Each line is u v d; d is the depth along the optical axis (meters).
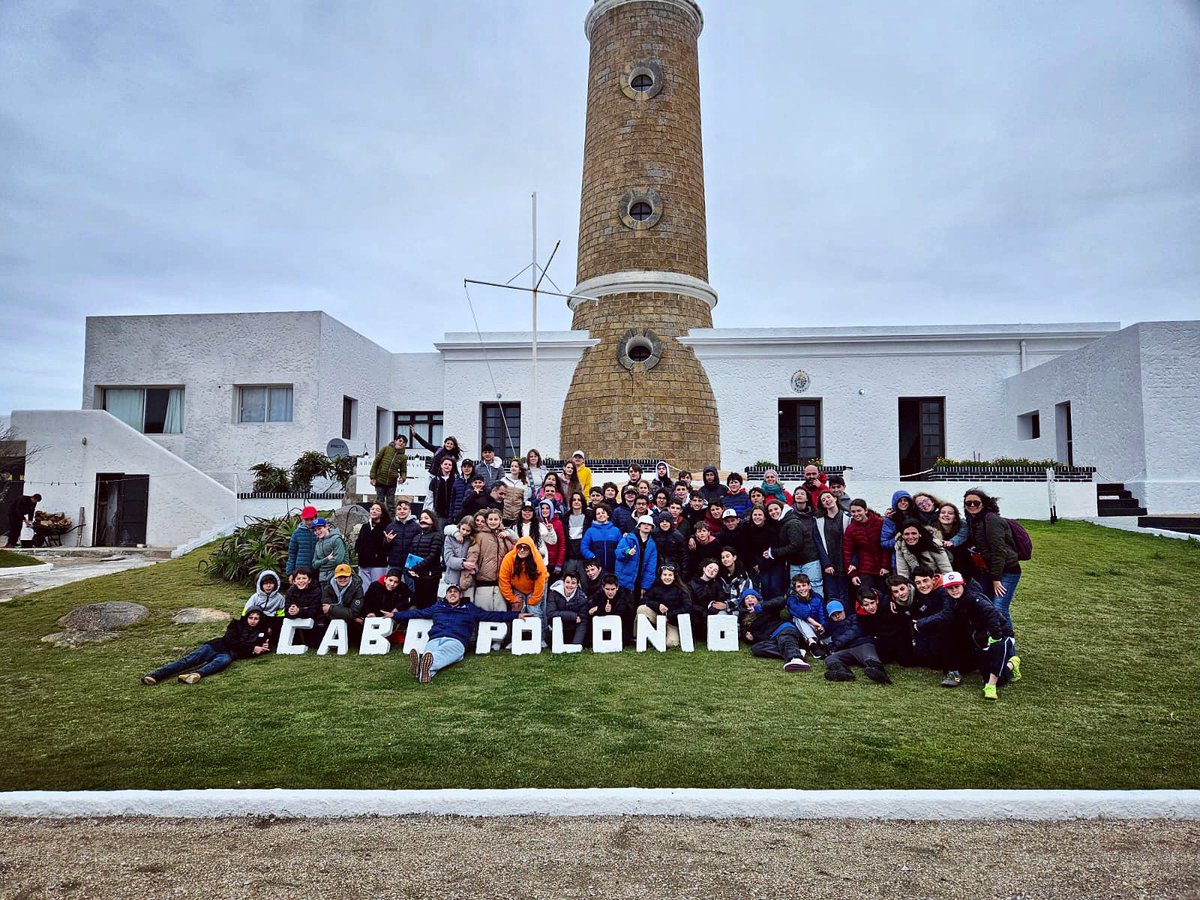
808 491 10.00
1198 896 3.99
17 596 12.72
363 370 25.78
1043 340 21.45
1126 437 16.58
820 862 4.37
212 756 5.95
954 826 4.82
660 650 9.02
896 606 8.25
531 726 6.47
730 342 21.67
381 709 7.00
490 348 22.58
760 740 6.11
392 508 13.94
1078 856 4.43
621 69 22.28
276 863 4.38
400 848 4.54
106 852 4.54
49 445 21.11
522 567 9.33
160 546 20.64
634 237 21.84
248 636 9.11
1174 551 13.09
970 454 21.48
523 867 4.31
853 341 21.64
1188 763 5.59
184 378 23.50
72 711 7.20
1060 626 9.55
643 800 4.99
